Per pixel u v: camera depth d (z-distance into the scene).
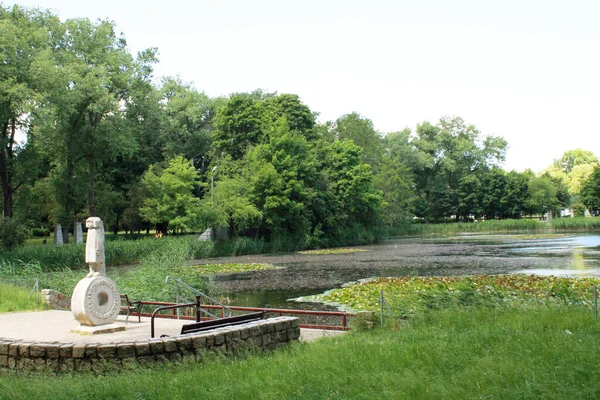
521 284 23.77
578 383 6.98
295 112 74.06
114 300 12.72
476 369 7.76
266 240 65.25
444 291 16.06
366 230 80.12
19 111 38.88
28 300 17.33
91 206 54.66
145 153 69.88
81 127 50.66
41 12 48.50
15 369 9.53
